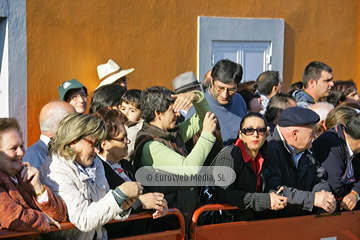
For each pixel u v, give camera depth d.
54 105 10.45
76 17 16.19
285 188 10.48
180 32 18.36
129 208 8.79
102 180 8.66
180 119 14.01
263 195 9.90
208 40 18.94
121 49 17.17
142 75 17.69
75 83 14.48
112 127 9.04
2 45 15.07
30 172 7.81
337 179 11.42
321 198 10.39
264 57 20.55
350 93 18.12
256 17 20.02
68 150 8.15
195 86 16.20
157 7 17.78
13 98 14.98
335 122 12.76
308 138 10.70
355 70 22.78
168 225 9.79
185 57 18.56
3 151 7.68
